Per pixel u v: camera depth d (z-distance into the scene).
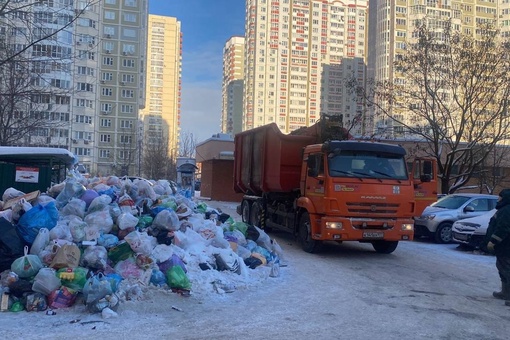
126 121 85.12
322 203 10.85
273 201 14.78
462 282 9.09
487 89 22.39
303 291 7.97
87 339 5.38
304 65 109.25
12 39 14.09
